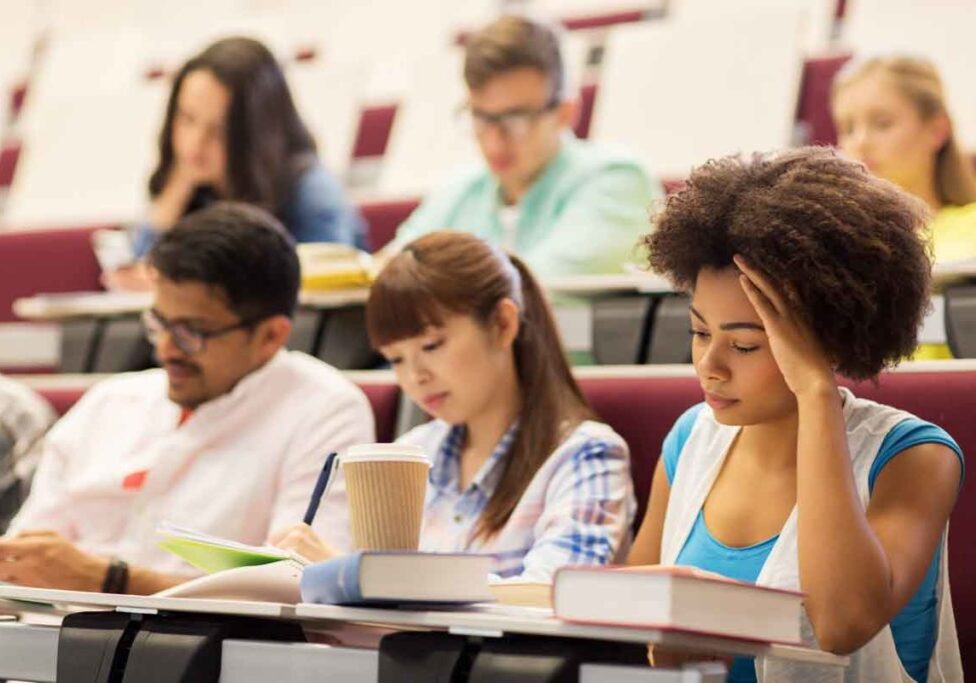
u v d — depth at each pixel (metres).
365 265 2.45
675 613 1.12
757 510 1.60
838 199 1.46
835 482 1.41
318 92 4.02
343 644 1.50
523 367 2.04
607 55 3.69
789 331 1.45
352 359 2.50
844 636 1.39
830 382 1.45
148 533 2.21
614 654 1.18
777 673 1.50
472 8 4.77
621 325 2.28
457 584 1.28
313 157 3.27
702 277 1.51
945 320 2.04
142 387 2.41
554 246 2.91
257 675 1.29
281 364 2.26
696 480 1.69
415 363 1.99
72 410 2.44
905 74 2.85
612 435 1.98
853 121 2.89
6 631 1.44
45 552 1.86
